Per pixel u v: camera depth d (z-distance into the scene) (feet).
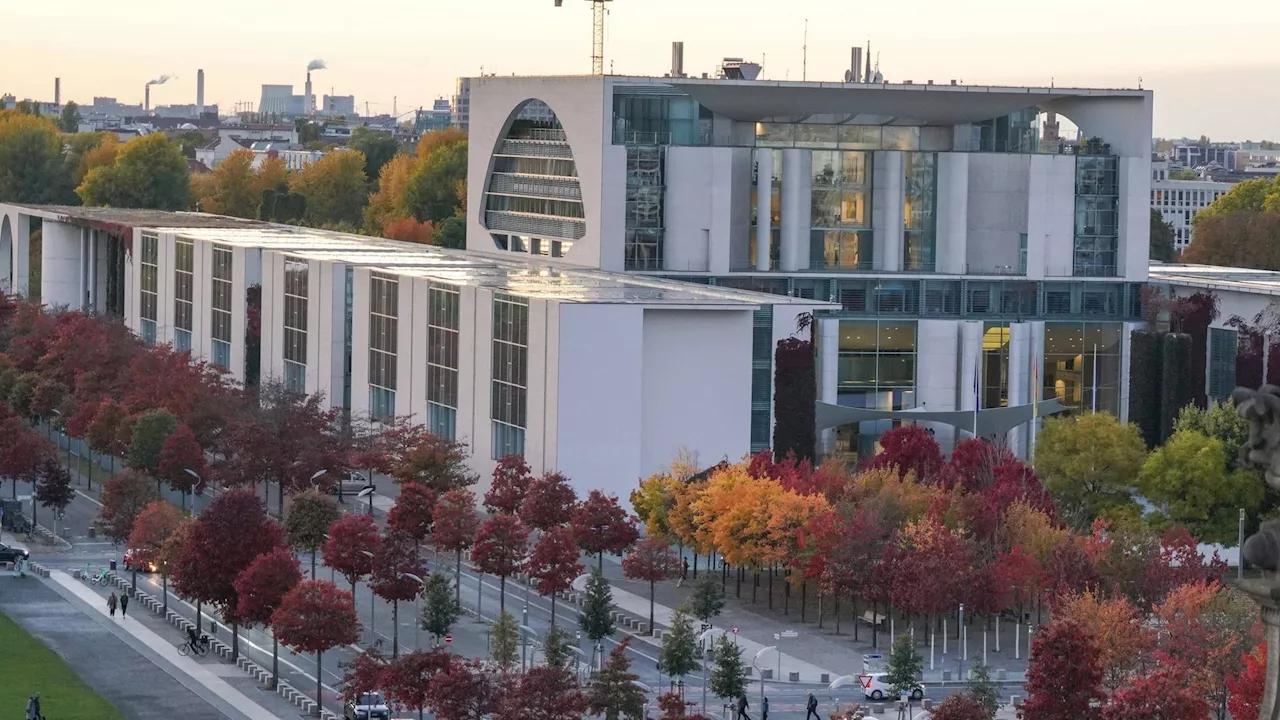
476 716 466.70
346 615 526.57
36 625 620.08
